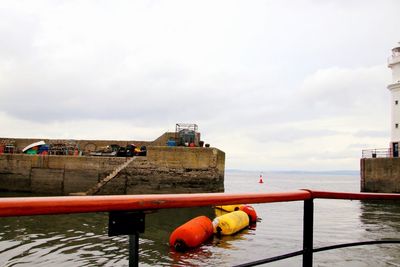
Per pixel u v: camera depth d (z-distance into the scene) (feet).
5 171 98.07
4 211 3.96
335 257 37.88
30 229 49.32
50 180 95.81
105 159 93.91
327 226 59.72
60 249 38.55
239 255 37.93
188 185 89.92
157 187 90.68
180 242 39.60
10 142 107.55
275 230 52.80
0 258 34.78
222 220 48.75
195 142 103.09
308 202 8.16
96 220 56.95
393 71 140.26
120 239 43.55
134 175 91.61
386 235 51.88
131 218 5.09
